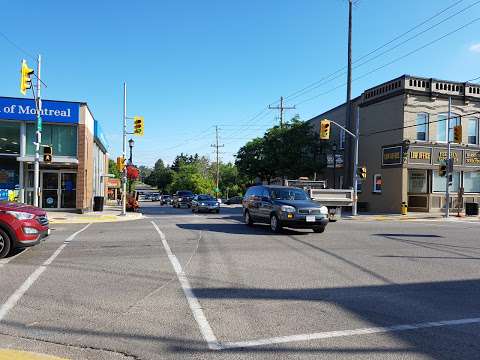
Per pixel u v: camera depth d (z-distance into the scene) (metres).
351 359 4.70
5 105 25.33
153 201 98.62
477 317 6.26
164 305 6.64
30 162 26.17
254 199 18.59
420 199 34.09
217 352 4.87
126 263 9.98
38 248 12.21
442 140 34.03
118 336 5.32
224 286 7.87
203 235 15.62
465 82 34.44
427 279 8.72
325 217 16.25
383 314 6.35
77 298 6.96
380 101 35.69
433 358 4.74
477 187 35.25
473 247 13.60
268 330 5.60
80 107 26.83
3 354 4.63
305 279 8.52
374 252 12.08
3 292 7.29
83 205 27.39
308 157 42.25
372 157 36.62
